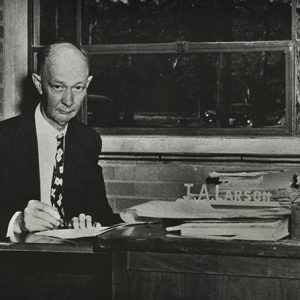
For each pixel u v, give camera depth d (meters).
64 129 2.09
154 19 3.21
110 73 3.26
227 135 3.12
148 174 3.11
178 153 3.09
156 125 3.22
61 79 1.89
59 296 1.37
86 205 2.10
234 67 3.13
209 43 3.15
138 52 3.22
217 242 1.10
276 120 3.09
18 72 3.21
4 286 1.41
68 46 1.92
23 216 1.64
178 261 1.14
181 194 3.08
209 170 3.05
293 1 3.04
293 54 3.05
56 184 2.05
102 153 3.15
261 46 3.09
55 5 3.27
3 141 2.02
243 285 1.12
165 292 1.16
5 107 3.21
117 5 3.24
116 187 3.15
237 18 3.12
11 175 2.01
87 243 1.36
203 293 1.14
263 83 3.10
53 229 1.63
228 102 3.14
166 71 3.21
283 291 1.10
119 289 1.18
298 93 3.05
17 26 3.22
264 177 1.52
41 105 2.09
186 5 3.18
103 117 3.27
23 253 1.64
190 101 3.18
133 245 1.14
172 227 1.16
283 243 1.07
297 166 2.98
